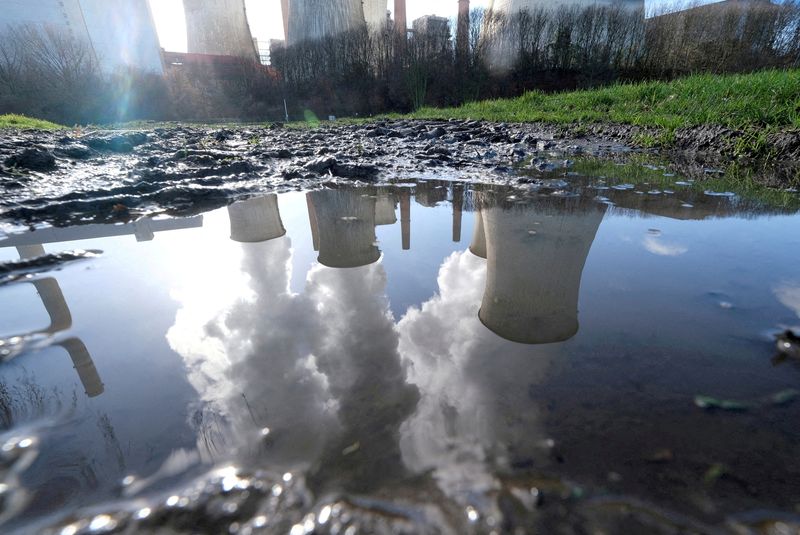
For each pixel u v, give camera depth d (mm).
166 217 2000
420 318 1027
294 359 854
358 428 655
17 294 1168
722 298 1073
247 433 646
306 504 526
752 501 530
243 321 1023
